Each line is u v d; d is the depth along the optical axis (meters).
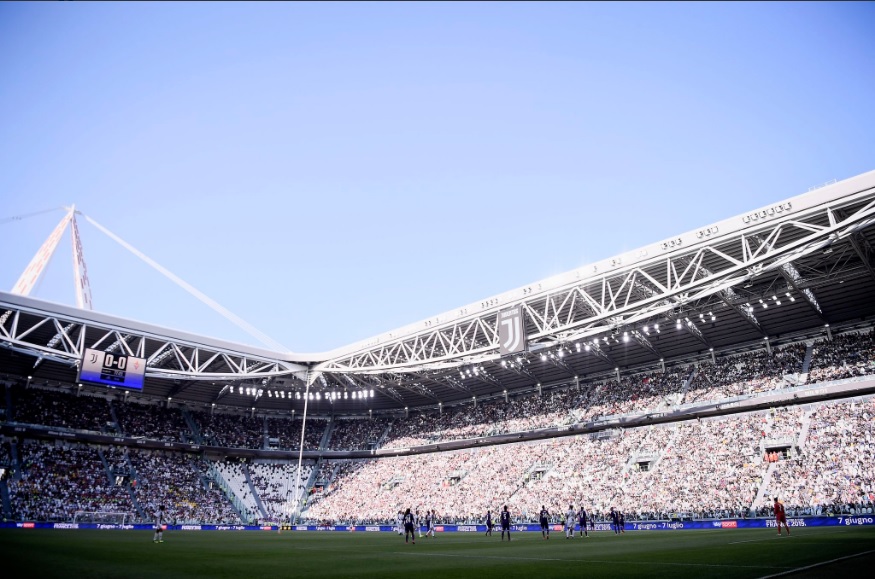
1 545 25.52
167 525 62.41
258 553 25.55
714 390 57.19
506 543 32.44
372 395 75.31
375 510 70.19
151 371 58.62
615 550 23.23
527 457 66.50
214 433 78.81
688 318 53.44
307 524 70.06
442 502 66.19
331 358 70.94
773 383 53.56
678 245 43.88
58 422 66.00
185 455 75.38
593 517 50.34
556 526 51.91
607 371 68.25
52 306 54.25
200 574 16.56
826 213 38.16
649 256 45.47
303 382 76.75
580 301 53.97
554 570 16.20
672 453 55.12
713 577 13.02
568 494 57.34
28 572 15.86
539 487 60.56
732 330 56.78
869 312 51.25
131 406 75.25
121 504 63.38
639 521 48.44
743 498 46.34
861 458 43.75
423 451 77.06
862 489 41.44
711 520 44.53
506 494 62.19
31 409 65.44
